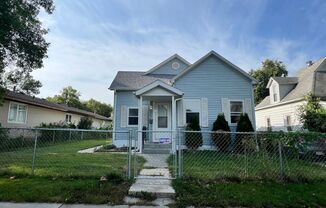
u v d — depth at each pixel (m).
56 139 17.84
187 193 5.04
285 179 6.01
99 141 21.64
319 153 7.16
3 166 7.55
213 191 5.12
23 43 13.28
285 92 21.95
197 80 14.90
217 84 14.88
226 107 14.64
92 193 4.95
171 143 12.46
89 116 37.31
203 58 14.83
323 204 4.57
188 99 14.72
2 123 16.55
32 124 20.70
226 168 7.29
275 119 22.98
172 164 8.58
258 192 5.07
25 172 6.55
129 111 15.95
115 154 11.10
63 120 28.17
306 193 5.06
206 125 14.45
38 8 13.54
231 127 14.54
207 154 11.15
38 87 25.64
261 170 6.31
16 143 12.62
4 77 15.42
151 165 8.37
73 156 10.26
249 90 14.84
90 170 7.11
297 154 6.68
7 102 17.11
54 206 4.35
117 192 5.05
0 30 11.15
